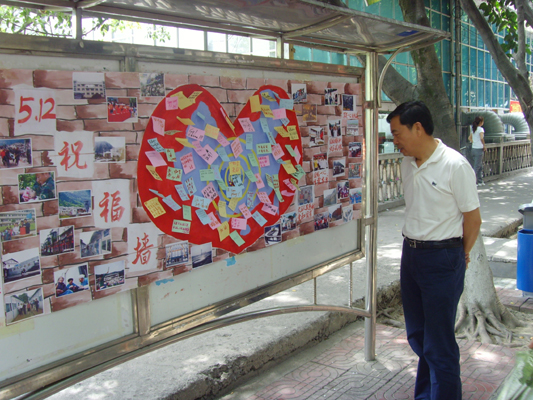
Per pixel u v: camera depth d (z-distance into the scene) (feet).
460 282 9.28
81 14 7.14
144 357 10.96
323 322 13.34
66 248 6.28
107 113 6.56
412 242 9.45
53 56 6.04
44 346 6.22
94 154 6.47
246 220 8.77
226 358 10.87
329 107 10.37
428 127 9.11
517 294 17.60
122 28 22.26
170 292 7.72
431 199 9.12
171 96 7.32
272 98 9.09
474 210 9.02
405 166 9.66
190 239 7.82
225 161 8.28
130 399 9.23
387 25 9.32
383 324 15.23
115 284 6.86
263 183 9.05
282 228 9.55
